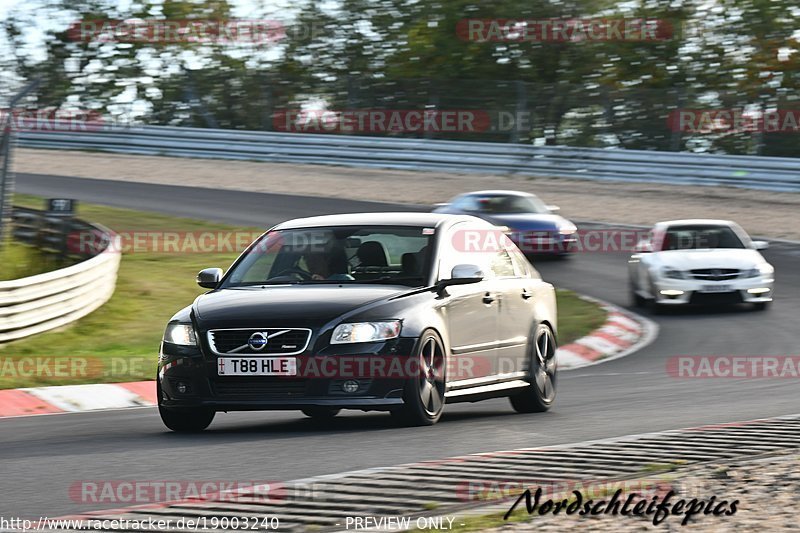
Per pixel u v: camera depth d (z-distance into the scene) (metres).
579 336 51.31
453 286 27.95
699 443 22.88
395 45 137.12
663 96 110.25
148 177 115.75
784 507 16.23
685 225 63.41
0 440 26.16
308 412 29.20
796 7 127.25
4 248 62.47
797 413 28.89
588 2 133.38
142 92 134.38
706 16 131.00
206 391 25.48
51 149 134.12
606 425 26.61
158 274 65.81
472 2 134.75
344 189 107.62
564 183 108.88
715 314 58.53
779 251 78.38
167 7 134.50
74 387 36.69
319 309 25.62
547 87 114.38
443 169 115.94
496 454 21.38
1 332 44.34
